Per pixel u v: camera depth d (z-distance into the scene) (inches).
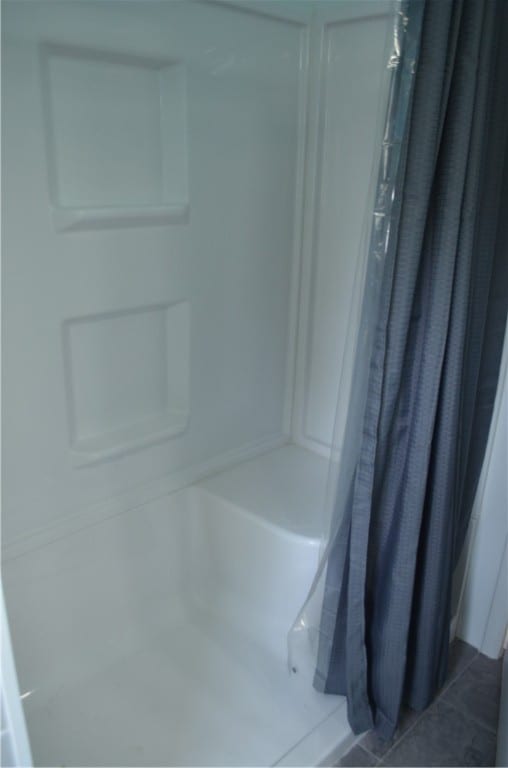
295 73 57.3
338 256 60.9
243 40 52.3
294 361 67.7
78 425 51.8
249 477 63.7
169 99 50.2
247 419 66.0
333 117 57.7
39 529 50.8
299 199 61.7
